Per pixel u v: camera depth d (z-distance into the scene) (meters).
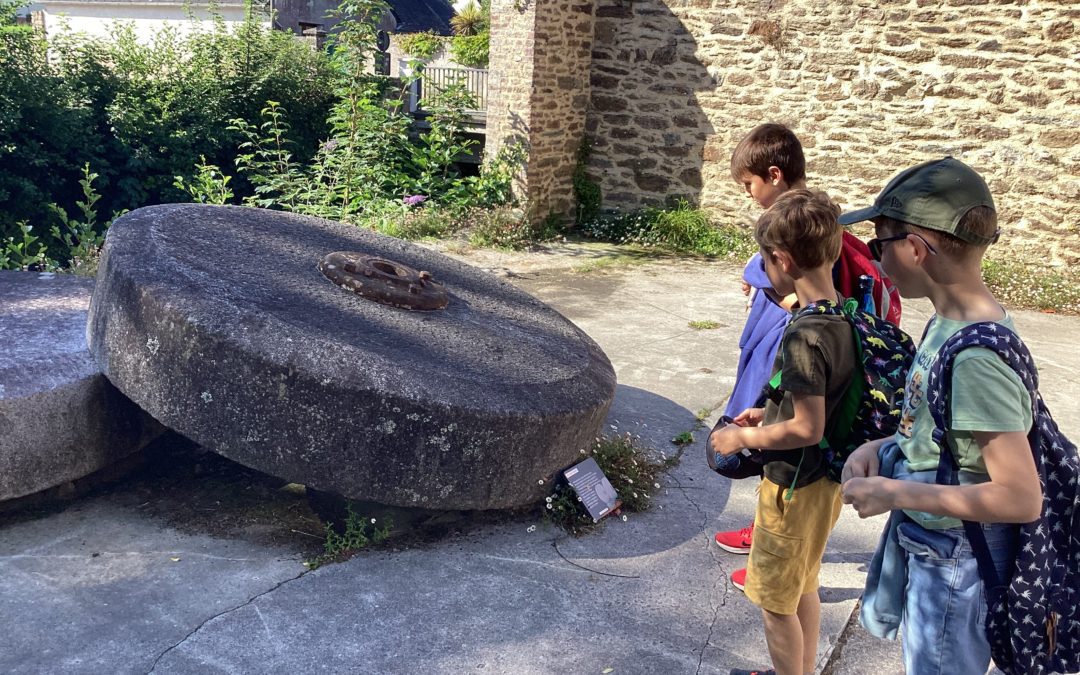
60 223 12.54
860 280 2.58
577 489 3.53
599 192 11.13
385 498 3.14
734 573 3.16
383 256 4.75
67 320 3.98
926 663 1.75
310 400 3.03
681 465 4.21
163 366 3.15
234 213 4.53
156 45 14.28
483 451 3.20
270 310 3.29
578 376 3.78
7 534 3.18
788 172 2.84
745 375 3.07
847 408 2.12
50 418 3.28
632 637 2.80
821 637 2.85
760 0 9.83
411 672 2.55
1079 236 8.80
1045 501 1.65
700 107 10.36
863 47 9.46
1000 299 8.32
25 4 13.41
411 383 3.12
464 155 11.80
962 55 9.02
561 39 10.20
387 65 12.85
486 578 3.09
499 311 4.43
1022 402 1.58
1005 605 1.66
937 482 1.68
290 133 13.87
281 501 3.56
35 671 2.44
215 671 2.49
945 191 1.67
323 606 2.85
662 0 10.31
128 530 3.27
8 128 11.68
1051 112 8.73
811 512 2.27
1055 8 8.53
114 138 12.87
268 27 15.02
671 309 7.43
